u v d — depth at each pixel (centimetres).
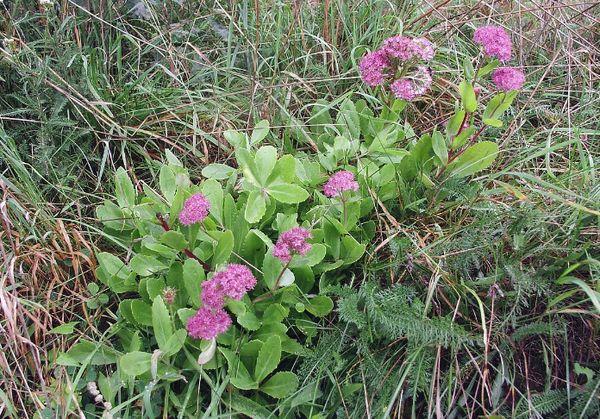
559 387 53
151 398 52
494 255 56
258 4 81
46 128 66
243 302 52
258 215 56
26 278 58
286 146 70
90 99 70
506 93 60
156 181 68
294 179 63
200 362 49
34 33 74
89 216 66
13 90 71
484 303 56
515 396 53
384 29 81
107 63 75
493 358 54
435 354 53
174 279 55
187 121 73
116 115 71
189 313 52
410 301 55
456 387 52
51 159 67
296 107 77
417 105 79
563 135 72
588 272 56
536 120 77
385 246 61
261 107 74
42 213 61
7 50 67
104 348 54
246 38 77
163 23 83
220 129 72
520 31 82
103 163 65
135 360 50
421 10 86
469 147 60
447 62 82
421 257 58
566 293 51
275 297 56
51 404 52
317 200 62
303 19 84
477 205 62
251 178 58
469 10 84
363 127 70
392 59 62
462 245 57
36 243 62
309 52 79
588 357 54
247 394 54
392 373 53
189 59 76
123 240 61
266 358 51
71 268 62
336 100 70
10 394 52
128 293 60
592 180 62
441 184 61
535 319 55
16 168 63
